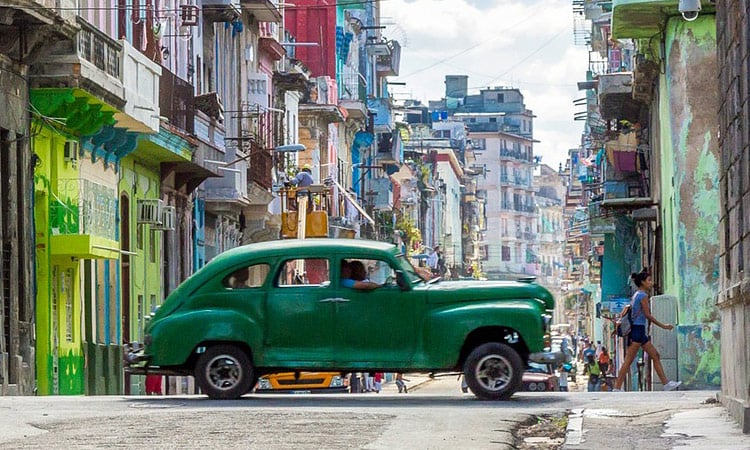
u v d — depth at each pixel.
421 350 20.45
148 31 39.72
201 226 48.38
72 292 33.06
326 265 20.73
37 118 30.41
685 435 15.73
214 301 20.67
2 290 28.05
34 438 14.99
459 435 15.33
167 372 20.97
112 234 35.97
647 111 51.75
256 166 52.81
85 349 33.59
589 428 16.78
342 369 20.52
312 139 74.38
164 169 42.38
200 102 44.53
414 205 123.44
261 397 21.31
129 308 38.44
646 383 45.47
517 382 20.56
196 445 14.33
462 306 20.48
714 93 38.12
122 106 33.03
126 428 15.95
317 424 16.28
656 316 37.41
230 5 48.84
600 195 66.88
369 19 101.88
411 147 145.00
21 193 29.50
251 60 56.56
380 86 110.31
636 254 62.25
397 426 16.12
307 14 84.25
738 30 15.94
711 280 37.47
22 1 27.27
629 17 39.25
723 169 17.75
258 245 20.92
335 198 78.75
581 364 127.94
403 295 20.52
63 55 30.20
